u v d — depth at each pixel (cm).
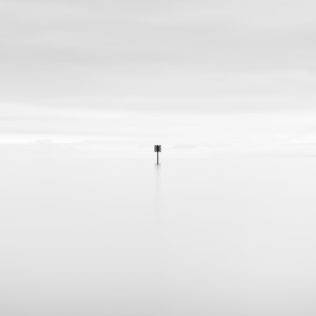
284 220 2397
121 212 2661
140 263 1556
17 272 1452
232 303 1202
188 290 1296
